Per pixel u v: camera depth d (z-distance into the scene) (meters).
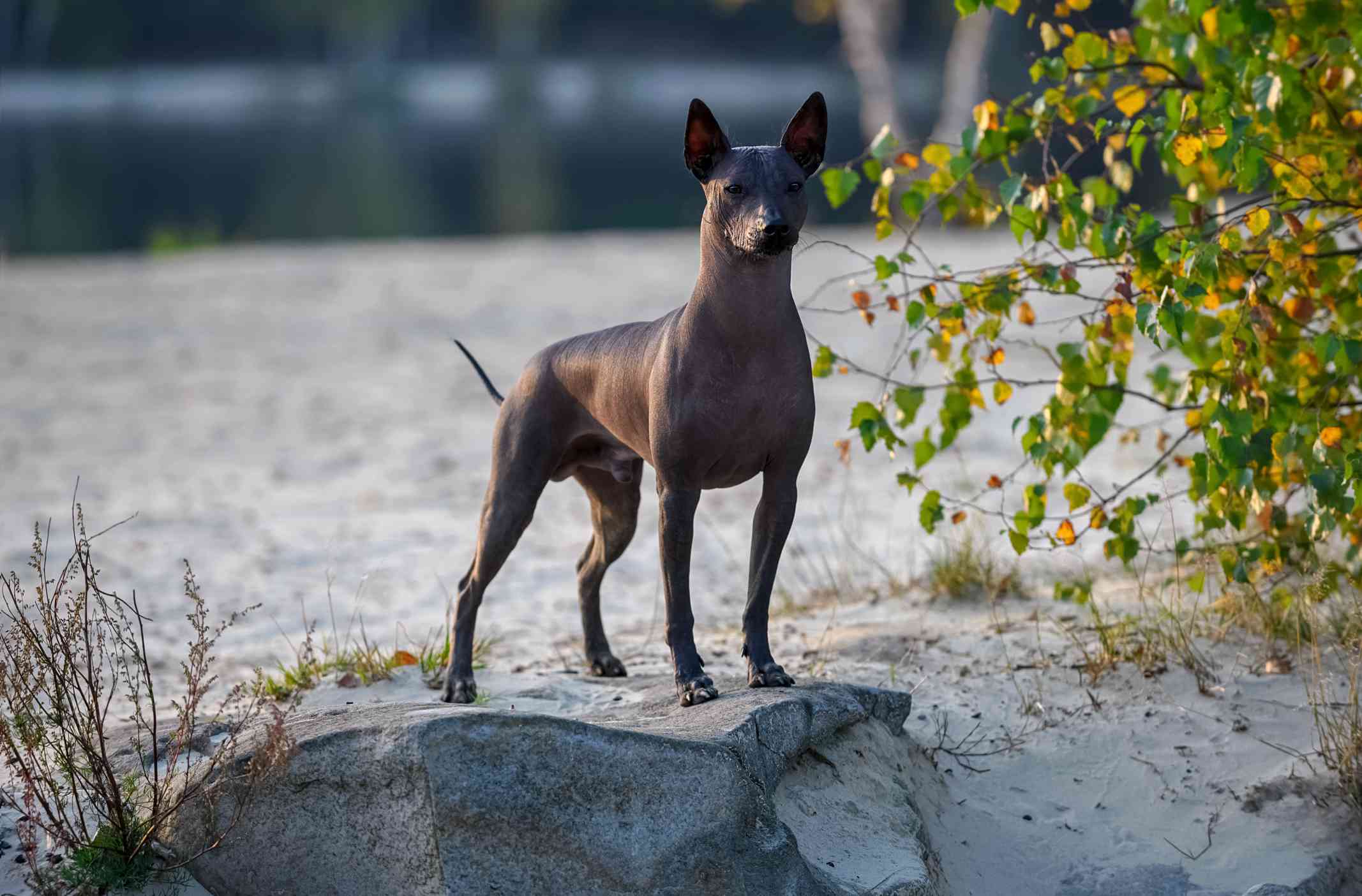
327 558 13.09
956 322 8.90
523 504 7.88
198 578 12.44
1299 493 11.52
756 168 6.79
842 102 89.19
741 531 13.92
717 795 6.22
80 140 72.31
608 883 6.09
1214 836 7.44
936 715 8.39
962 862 7.36
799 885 6.27
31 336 24.89
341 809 6.16
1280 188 8.34
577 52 115.50
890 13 50.44
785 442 7.09
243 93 105.81
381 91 105.56
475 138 75.12
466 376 21.39
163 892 6.38
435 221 43.84
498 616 11.30
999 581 10.55
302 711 7.96
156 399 20.34
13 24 104.31
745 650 7.45
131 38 109.25
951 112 45.94
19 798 6.90
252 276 31.08
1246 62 7.71
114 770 7.08
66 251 37.50
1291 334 8.74
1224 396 8.18
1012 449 16.33
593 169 59.34
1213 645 8.84
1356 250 8.41
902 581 11.31
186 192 51.44
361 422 18.80
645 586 12.19
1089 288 23.48
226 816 6.39
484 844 5.97
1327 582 8.36
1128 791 7.79
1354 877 7.15
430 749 5.91
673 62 115.25
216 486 15.82
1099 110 8.73
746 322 6.86
